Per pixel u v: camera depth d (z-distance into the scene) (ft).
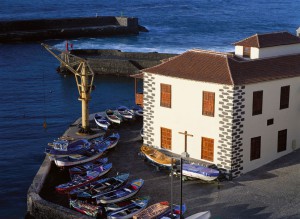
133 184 146.20
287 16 620.90
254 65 161.27
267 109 159.94
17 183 175.11
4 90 289.12
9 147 206.39
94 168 158.61
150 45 438.40
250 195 142.92
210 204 138.41
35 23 481.46
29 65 353.72
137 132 197.16
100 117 210.79
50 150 168.04
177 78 160.66
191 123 161.07
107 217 132.26
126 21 495.00
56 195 148.66
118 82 316.81
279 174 155.74
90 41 459.73
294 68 167.63
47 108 258.16
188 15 633.20
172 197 129.49
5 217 153.28
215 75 155.12
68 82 308.40
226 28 526.98
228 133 152.76
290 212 133.18
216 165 156.66
